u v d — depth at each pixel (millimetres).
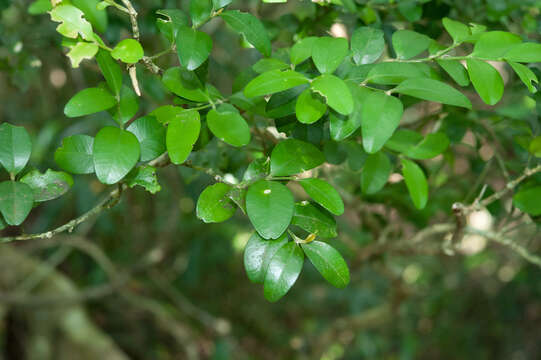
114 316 2180
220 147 789
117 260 2170
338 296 2309
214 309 2373
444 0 773
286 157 610
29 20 873
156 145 604
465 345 2189
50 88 1593
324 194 595
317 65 585
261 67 628
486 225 1753
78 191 1780
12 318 1925
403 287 1544
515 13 798
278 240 591
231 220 2049
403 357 2135
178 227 1926
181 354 2227
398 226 1055
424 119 841
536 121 799
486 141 870
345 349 2309
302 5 912
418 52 641
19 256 1964
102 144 577
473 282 2145
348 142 748
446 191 943
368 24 748
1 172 632
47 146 1503
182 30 608
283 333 2377
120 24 841
